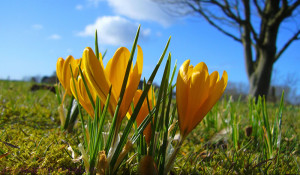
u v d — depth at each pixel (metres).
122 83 0.13
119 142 0.14
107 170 0.14
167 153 0.15
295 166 0.24
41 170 0.16
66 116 0.28
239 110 0.63
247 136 0.34
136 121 0.15
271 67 1.67
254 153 0.28
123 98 0.13
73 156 0.17
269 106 1.04
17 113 0.37
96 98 0.15
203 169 0.20
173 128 0.16
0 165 0.17
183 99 0.14
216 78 0.14
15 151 0.20
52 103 0.52
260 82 1.65
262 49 1.67
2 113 0.35
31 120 0.35
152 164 0.14
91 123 0.15
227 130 0.34
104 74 0.13
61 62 0.21
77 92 0.16
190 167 0.21
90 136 0.15
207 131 0.38
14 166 0.17
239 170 0.21
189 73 0.14
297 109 0.91
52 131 0.29
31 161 0.18
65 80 0.21
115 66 0.13
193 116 0.14
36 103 0.47
